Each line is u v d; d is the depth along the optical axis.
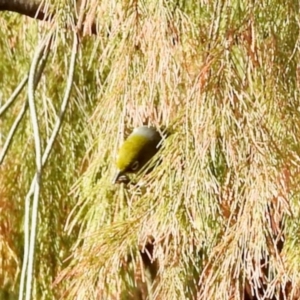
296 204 2.69
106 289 2.96
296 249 2.72
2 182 4.05
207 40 2.71
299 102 2.69
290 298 2.68
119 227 2.96
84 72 3.89
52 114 3.97
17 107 4.20
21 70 4.29
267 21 2.64
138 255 3.22
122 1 2.76
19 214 4.04
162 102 2.86
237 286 2.67
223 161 2.74
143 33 2.74
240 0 2.65
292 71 2.67
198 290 2.91
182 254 2.78
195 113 2.62
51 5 2.96
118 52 2.84
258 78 2.66
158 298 2.85
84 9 2.90
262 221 2.61
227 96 2.59
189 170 2.67
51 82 3.98
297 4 2.66
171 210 2.75
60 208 3.92
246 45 2.63
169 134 2.88
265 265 2.72
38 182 2.92
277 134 2.66
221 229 2.74
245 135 2.60
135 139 2.96
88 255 2.96
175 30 2.73
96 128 3.60
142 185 2.93
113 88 2.95
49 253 3.90
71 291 2.96
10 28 4.34
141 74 2.86
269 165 2.59
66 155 3.95
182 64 2.74
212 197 2.67
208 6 2.70
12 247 3.99
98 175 3.43
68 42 3.42
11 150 4.09
